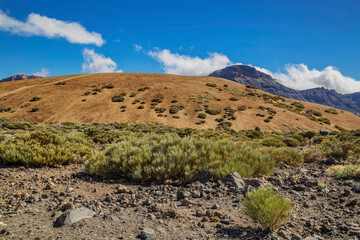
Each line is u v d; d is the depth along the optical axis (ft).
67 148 29.73
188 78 341.82
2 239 8.72
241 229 10.23
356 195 14.89
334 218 11.41
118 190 16.76
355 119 237.25
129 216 11.73
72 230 9.70
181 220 11.39
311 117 210.59
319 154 34.35
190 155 22.45
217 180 19.57
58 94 216.13
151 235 9.22
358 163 26.89
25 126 79.82
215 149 24.95
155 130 110.32
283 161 31.27
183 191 16.39
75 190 17.24
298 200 14.64
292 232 9.85
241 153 25.34
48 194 15.81
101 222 10.73
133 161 21.29
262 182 17.85
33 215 11.65
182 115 180.55
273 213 9.63
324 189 16.62
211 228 10.39
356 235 9.29
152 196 15.99
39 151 25.58
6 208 12.71
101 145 47.14
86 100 201.77
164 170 19.86
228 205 13.89
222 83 327.88
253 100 251.60
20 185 17.70
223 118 179.22
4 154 24.26
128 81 278.46
